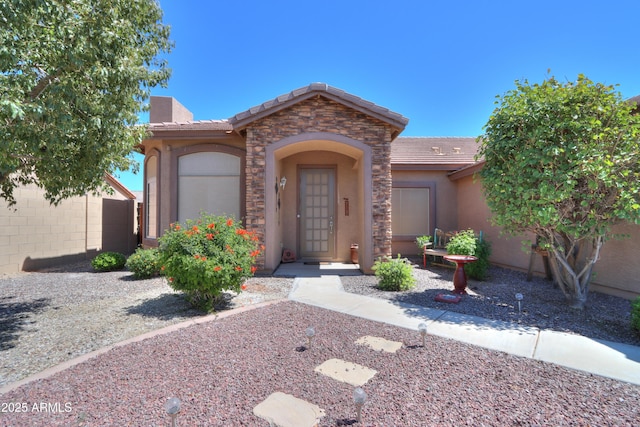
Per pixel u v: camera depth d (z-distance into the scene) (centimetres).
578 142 489
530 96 538
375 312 525
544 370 329
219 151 952
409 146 1412
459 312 528
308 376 314
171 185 950
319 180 1079
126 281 775
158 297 619
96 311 535
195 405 264
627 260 609
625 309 549
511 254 920
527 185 529
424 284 743
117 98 455
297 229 1060
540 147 504
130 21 469
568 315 514
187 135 927
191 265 493
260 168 831
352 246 1038
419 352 371
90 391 284
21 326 467
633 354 368
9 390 286
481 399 275
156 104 1169
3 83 341
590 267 546
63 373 317
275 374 317
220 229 551
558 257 550
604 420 248
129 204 1395
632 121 495
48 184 536
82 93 419
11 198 576
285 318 490
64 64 391
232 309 536
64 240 1083
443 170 1210
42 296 641
